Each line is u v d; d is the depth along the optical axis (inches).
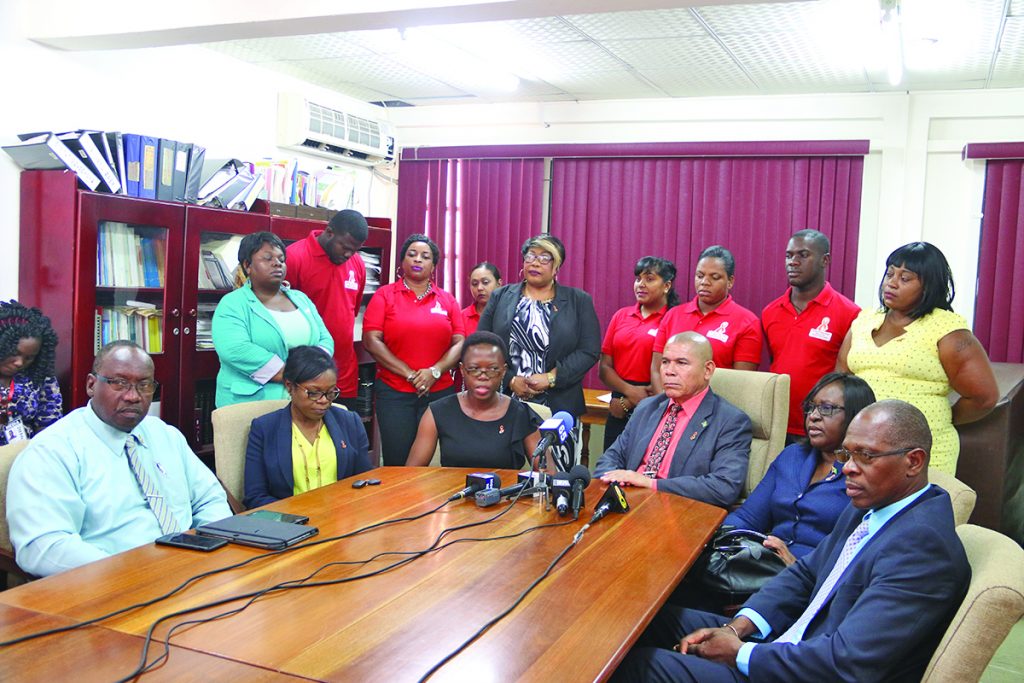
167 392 149.8
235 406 107.2
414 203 237.0
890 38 140.5
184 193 151.9
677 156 209.0
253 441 103.3
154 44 142.4
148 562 69.6
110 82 159.5
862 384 93.7
